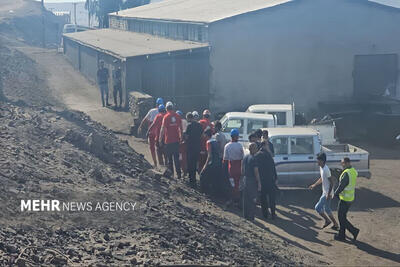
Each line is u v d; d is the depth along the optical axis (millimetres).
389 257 20859
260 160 23875
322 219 25359
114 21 93000
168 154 28266
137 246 15047
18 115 28859
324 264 19219
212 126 29250
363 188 31375
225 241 18344
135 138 40188
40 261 12648
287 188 30594
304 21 50438
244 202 23672
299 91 51375
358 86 52719
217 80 48719
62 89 59562
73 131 26797
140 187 22031
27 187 17547
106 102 48875
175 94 47625
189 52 47156
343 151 32000
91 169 22344
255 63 49625
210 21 48062
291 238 22266
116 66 49188
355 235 22531
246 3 58375
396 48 52688
